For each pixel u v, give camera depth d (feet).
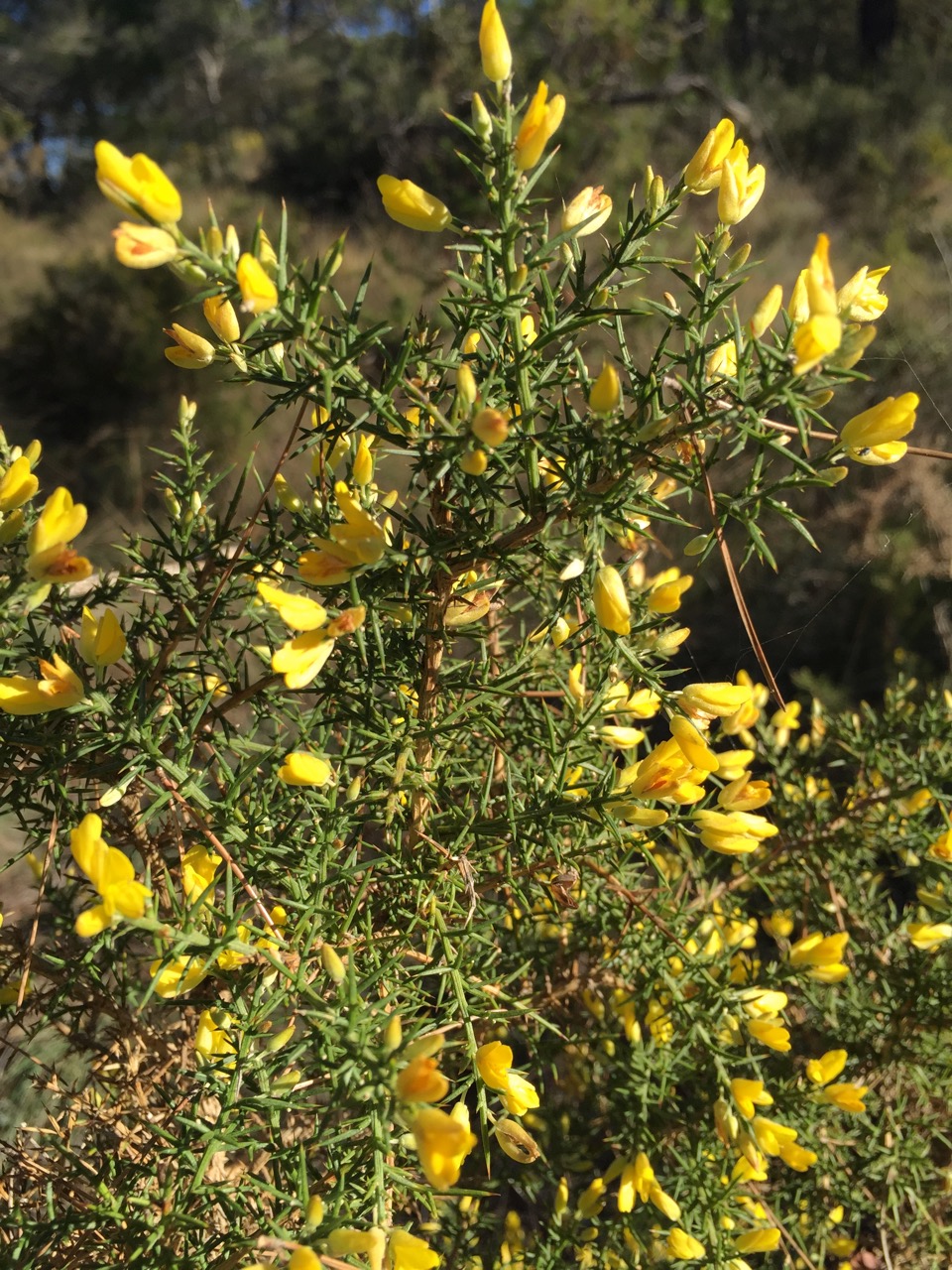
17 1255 0.81
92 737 0.75
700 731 0.76
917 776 1.27
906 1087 1.36
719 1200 1.06
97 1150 0.97
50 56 13.85
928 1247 1.35
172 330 0.73
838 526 3.27
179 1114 0.79
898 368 3.51
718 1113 0.94
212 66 13.00
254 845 0.74
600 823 0.81
